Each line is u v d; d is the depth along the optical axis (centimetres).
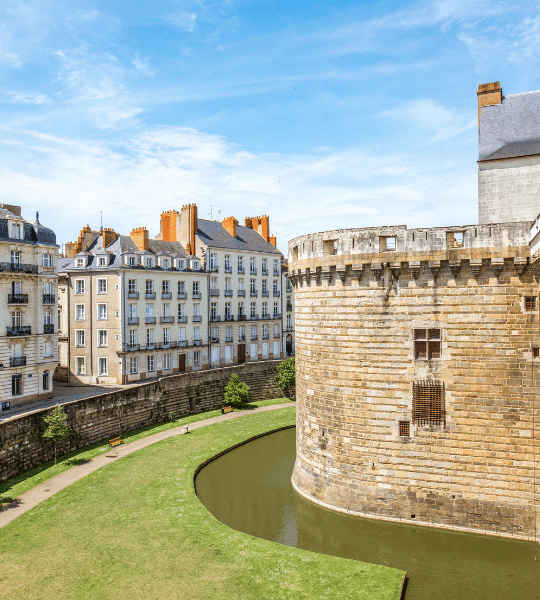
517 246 2364
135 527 2539
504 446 2408
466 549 2341
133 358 5612
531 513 2366
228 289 6794
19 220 4512
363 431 2659
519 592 2044
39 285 4678
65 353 5872
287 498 2995
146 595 1964
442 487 2509
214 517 2677
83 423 3847
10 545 2352
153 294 5825
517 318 2386
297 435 3175
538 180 2631
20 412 4256
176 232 6794
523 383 2378
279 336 7519
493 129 2881
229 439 4144
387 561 2294
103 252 5597
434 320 2516
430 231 2505
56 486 3072
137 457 3631
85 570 2144
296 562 2217
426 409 2528
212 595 1966
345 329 2702
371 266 2597
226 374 5394
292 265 3109
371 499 2641
